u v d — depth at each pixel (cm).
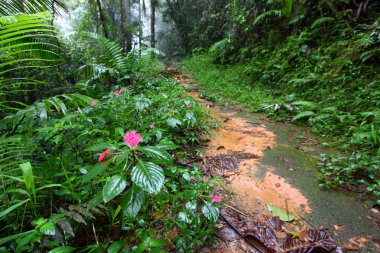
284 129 310
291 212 149
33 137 168
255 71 562
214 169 203
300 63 465
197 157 222
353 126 259
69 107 246
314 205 155
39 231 81
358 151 222
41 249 90
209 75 689
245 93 495
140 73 486
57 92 427
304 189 172
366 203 155
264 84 518
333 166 194
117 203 120
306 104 340
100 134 200
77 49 545
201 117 327
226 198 163
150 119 240
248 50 693
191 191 126
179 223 129
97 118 198
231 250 120
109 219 125
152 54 529
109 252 86
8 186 119
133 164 91
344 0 449
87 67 398
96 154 150
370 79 334
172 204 146
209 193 168
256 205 157
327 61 414
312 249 119
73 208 98
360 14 432
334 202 157
